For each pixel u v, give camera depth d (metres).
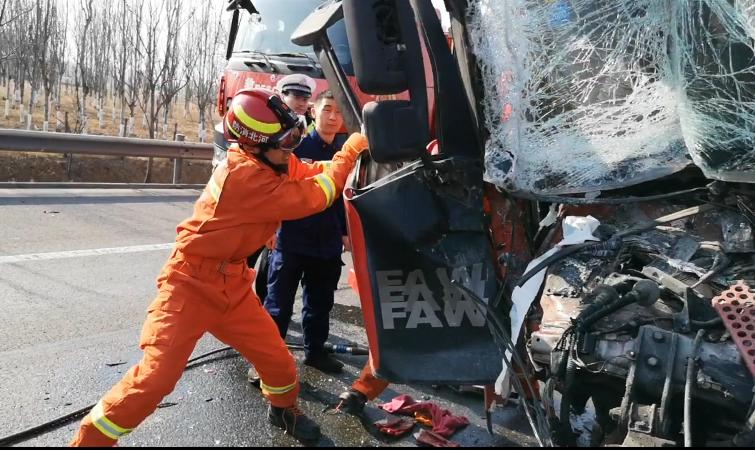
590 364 2.29
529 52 2.50
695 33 2.40
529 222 2.70
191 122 27.95
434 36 2.57
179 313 2.89
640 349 2.21
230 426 3.47
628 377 2.19
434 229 2.56
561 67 2.52
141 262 6.62
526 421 3.61
